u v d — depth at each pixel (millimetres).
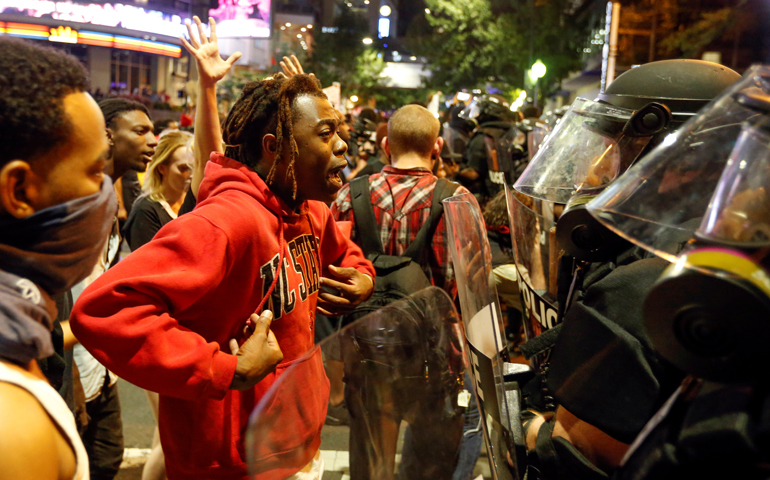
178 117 26000
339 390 1125
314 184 1574
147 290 1304
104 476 2527
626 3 15023
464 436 1134
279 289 1540
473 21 26391
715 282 630
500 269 2242
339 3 35031
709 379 676
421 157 2586
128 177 4465
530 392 1299
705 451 666
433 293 1230
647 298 691
